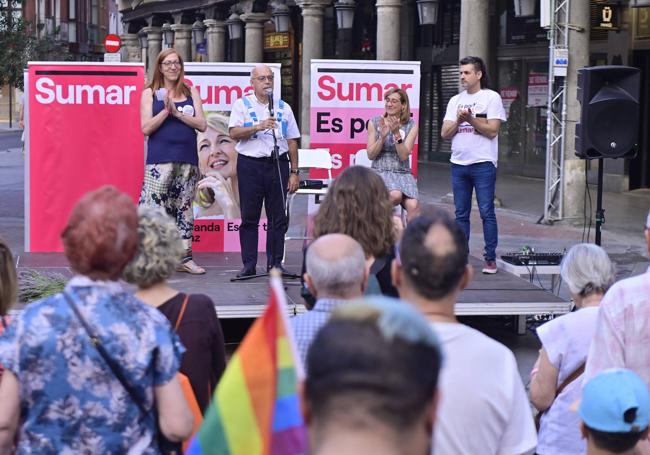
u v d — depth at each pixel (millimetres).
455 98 11930
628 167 25391
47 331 3936
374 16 35906
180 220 11422
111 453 3977
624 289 4910
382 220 6051
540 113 29219
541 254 12078
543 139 29156
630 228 19625
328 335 2146
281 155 11070
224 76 12812
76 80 12430
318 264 4531
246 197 11055
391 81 12992
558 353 5559
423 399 2121
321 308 4512
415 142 11164
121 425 3977
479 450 4043
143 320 4047
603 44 26234
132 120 12500
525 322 11359
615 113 12016
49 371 3936
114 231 4016
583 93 12141
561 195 19734
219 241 13156
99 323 3965
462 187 11922
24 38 42781
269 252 11242
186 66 12750
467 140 11789
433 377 2139
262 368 2969
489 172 11758
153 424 4094
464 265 4086
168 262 5348
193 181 11281
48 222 12609
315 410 2133
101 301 4012
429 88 34938
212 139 12953
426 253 4016
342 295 4539
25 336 3938
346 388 2082
